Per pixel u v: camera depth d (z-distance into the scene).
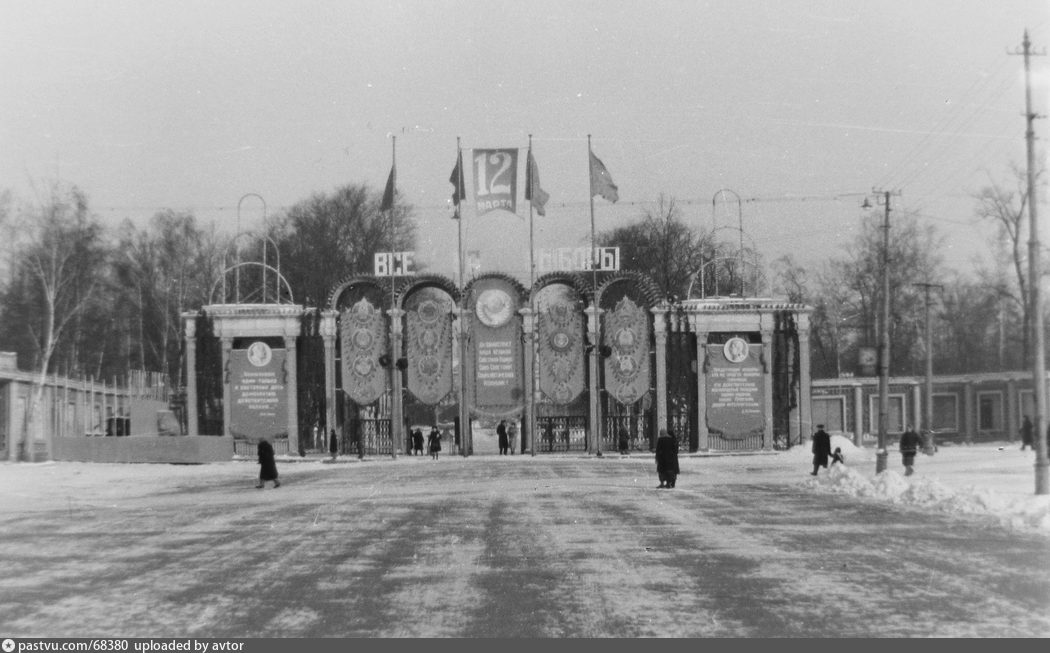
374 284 59.56
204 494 34.41
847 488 31.39
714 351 57.53
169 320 81.12
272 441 58.00
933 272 74.25
